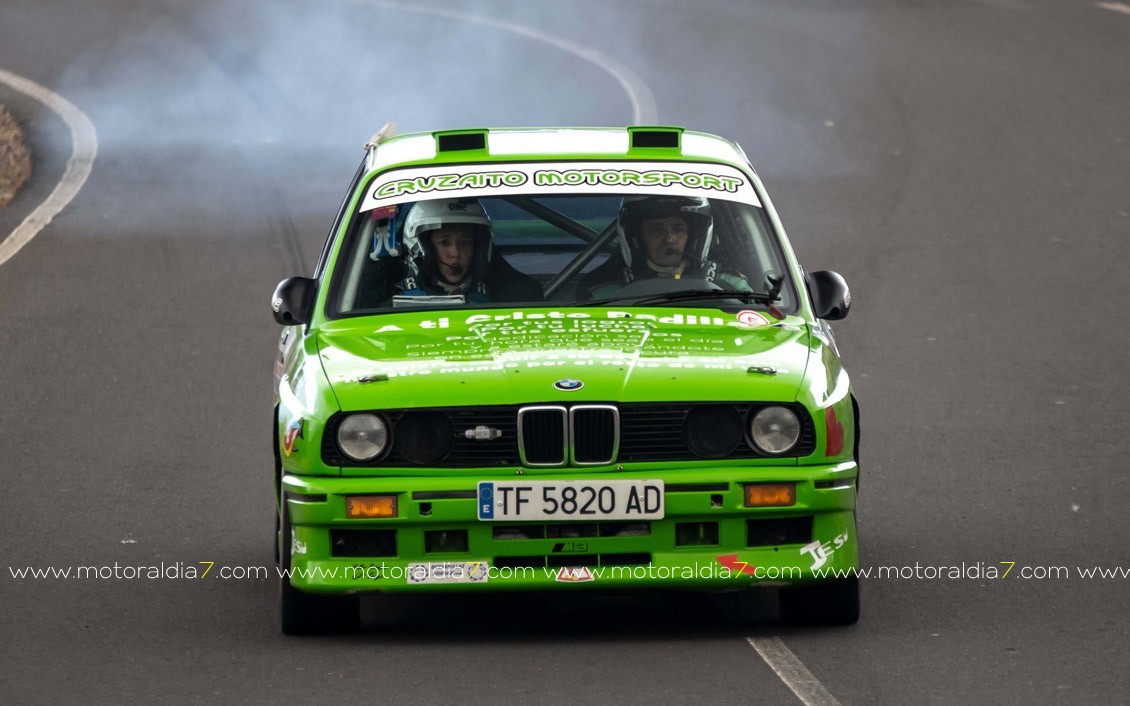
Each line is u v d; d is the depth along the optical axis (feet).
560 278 88.33
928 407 127.75
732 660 72.79
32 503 106.42
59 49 337.52
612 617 82.74
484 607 85.30
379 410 75.72
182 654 75.97
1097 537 96.07
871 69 296.10
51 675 72.69
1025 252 176.76
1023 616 80.12
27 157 238.68
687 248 88.79
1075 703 65.87
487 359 78.43
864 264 173.37
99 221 198.08
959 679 69.36
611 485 74.28
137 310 159.43
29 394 133.08
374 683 70.28
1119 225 187.62
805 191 208.54
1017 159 223.10
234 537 99.55
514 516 74.18
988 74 286.46
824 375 79.15
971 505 103.81
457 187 90.07
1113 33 326.03
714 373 77.10
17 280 171.32
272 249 183.62
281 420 79.51
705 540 75.20
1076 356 140.87
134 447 119.34
